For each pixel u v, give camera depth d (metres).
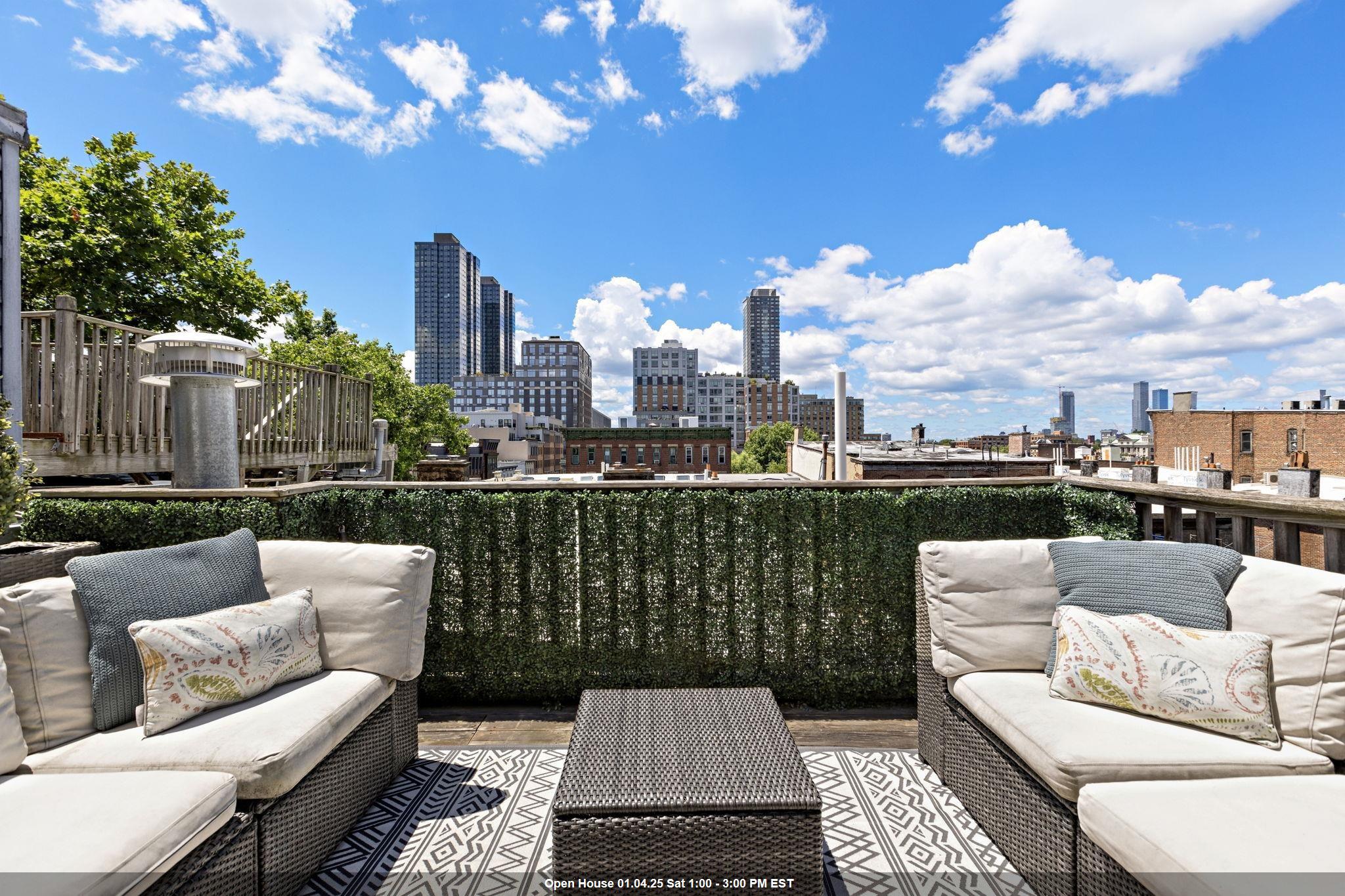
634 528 2.91
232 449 2.94
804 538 2.93
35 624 1.66
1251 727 1.54
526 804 2.11
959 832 1.92
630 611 2.92
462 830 1.95
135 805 1.29
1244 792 1.33
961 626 2.15
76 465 3.93
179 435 2.81
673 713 1.74
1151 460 26.39
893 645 2.94
